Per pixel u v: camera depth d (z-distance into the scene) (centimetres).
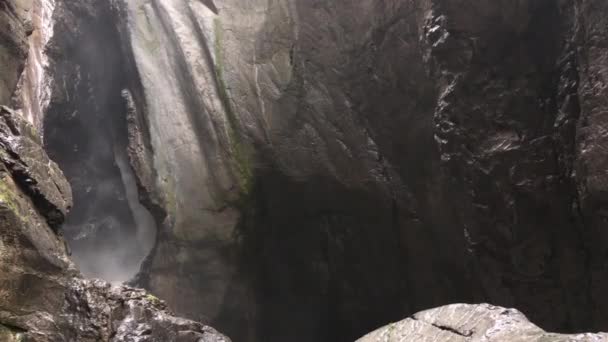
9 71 695
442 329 490
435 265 1259
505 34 977
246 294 1424
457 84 1009
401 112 1216
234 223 1406
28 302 527
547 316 1030
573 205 961
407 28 1134
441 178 1164
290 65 1364
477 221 1069
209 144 1421
